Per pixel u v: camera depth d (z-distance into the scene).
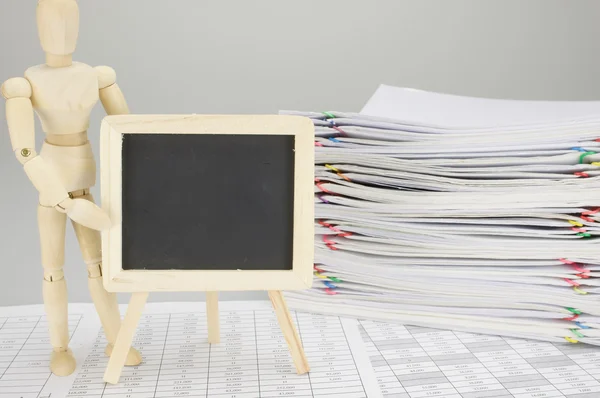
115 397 0.78
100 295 0.85
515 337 0.92
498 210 0.88
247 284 0.79
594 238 0.88
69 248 1.16
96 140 1.33
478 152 0.88
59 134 0.78
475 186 0.88
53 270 0.83
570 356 0.87
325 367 0.84
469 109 1.06
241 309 1.00
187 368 0.84
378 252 0.94
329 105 1.42
